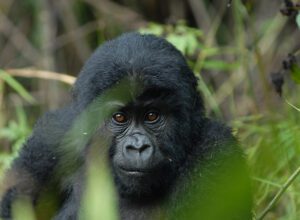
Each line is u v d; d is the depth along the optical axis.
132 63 9.31
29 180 10.69
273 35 18.48
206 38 18.73
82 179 10.12
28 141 10.98
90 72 9.67
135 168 9.23
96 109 9.59
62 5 20.25
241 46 14.45
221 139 9.91
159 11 20.80
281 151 11.30
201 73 19.52
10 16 21.17
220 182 9.33
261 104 16.39
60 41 20.28
